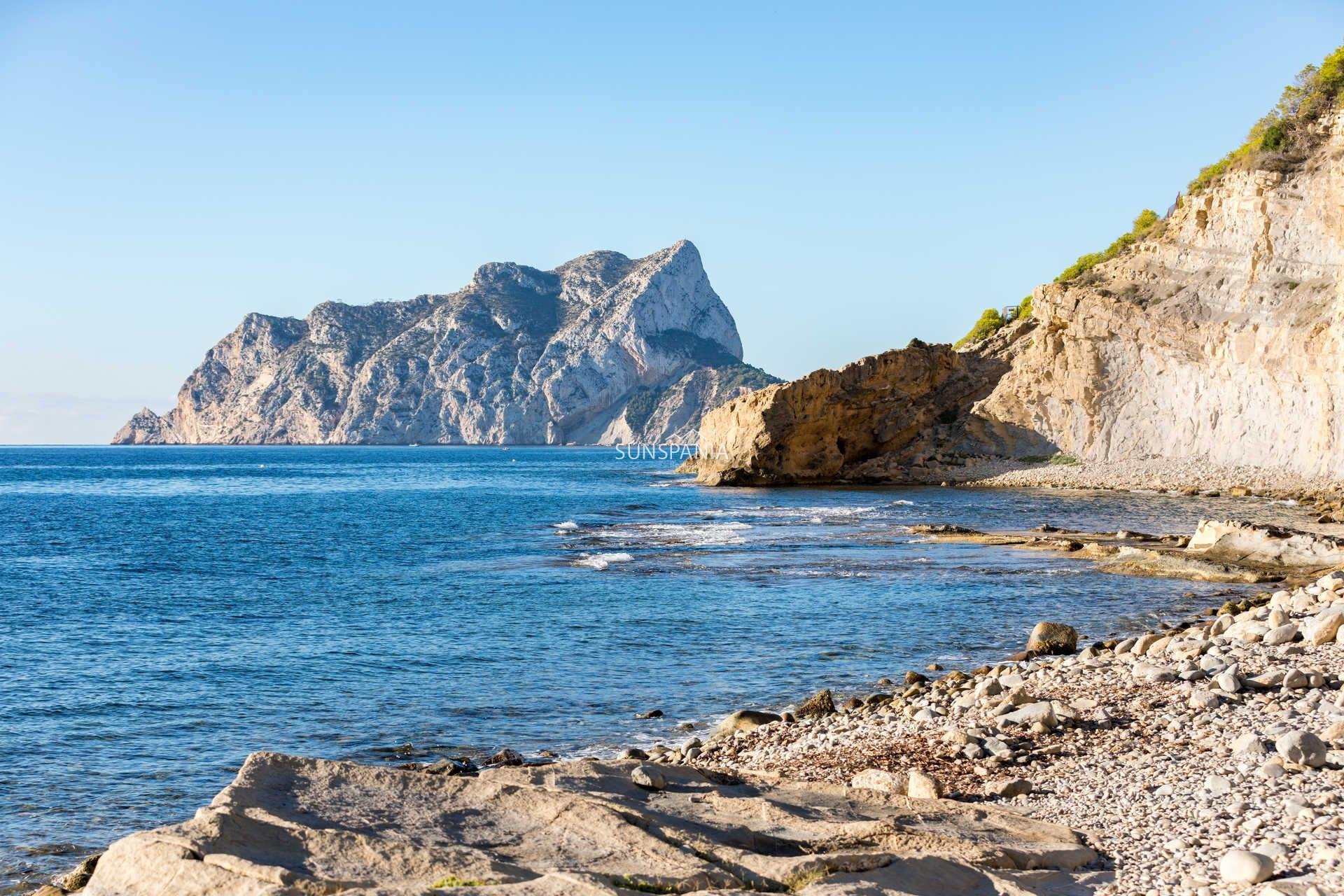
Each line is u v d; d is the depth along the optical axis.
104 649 25.64
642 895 7.40
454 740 17.88
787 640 25.52
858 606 30.23
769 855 8.85
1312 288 74.50
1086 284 92.19
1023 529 53.16
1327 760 11.23
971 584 34.34
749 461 93.62
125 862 7.93
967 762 13.46
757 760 15.21
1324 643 17.94
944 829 9.94
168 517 70.94
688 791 11.12
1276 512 57.34
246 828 8.45
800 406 91.81
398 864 7.97
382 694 20.92
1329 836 9.05
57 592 35.34
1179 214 91.00
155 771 16.53
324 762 10.29
